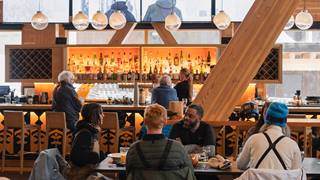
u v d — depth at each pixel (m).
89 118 5.02
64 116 8.80
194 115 5.77
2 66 13.31
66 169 4.92
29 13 12.32
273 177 4.13
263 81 11.07
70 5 12.24
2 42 13.30
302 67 13.20
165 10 11.73
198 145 5.77
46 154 4.89
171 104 7.43
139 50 11.53
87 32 12.80
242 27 7.00
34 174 4.85
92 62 11.66
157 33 12.11
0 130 9.38
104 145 9.15
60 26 12.41
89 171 4.82
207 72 11.46
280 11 6.91
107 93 12.00
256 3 6.96
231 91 7.05
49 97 12.04
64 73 9.05
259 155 4.38
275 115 4.46
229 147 8.10
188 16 11.95
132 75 11.39
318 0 11.99
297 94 11.25
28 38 12.45
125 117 9.27
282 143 4.39
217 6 11.95
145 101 10.52
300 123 6.76
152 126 4.12
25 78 11.60
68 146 9.09
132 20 11.70
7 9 12.38
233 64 7.03
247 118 7.52
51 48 11.56
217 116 7.09
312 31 12.65
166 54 11.61
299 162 4.42
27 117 9.42
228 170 4.80
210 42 12.87
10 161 9.35
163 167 4.05
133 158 4.08
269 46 6.98
